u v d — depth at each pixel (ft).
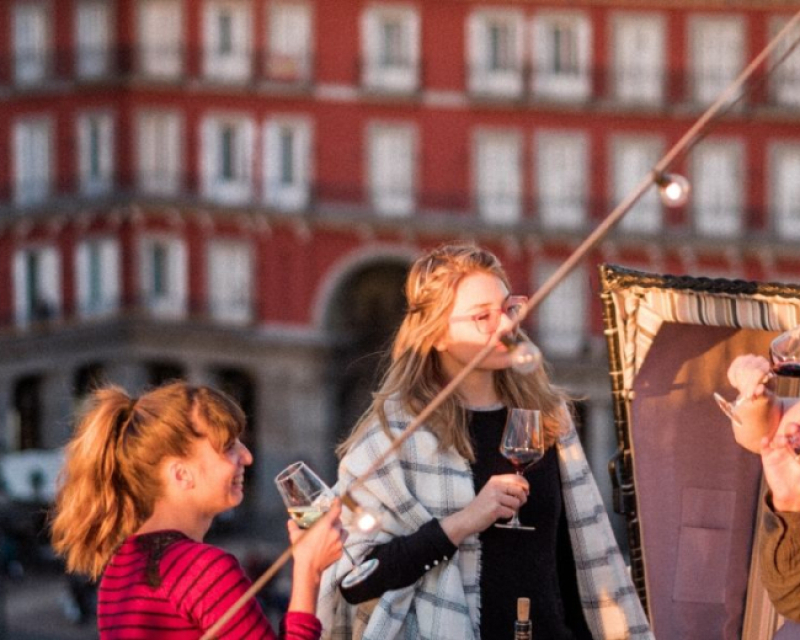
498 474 24.32
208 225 193.67
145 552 20.89
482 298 23.95
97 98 190.19
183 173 192.54
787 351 22.24
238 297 194.18
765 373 22.13
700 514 25.80
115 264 194.08
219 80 190.08
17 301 186.50
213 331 194.49
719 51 182.60
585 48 184.44
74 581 148.97
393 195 189.78
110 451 21.21
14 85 183.11
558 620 24.30
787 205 182.39
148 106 191.93
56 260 189.26
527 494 23.76
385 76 188.34
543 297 20.59
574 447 25.14
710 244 183.42
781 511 22.26
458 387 24.50
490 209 188.14
